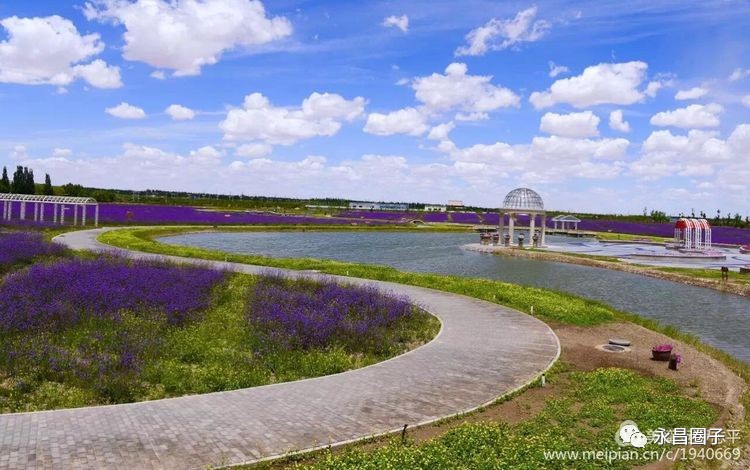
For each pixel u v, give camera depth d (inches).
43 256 1098.1
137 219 2751.0
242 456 333.1
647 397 471.2
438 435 377.4
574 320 794.8
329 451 340.2
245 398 437.7
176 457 327.9
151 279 829.2
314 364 538.3
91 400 432.8
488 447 343.0
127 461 319.9
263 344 581.9
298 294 806.5
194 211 3595.0
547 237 3511.3
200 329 650.8
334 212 4901.6
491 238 2630.4
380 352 613.0
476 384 491.2
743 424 427.8
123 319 642.8
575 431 389.4
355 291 843.4
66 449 331.9
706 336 837.2
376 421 397.7
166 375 483.5
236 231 2812.5
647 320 856.3
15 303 644.1
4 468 303.7
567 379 524.4
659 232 3841.0
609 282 1425.9
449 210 7150.6
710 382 538.9
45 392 445.7
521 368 545.3
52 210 2883.9
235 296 853.8
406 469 307.7
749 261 2054.6
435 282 1105.4
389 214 5049.2
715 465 355.9
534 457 332.8
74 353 529.3
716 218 4709.6
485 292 989.8
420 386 481.1
